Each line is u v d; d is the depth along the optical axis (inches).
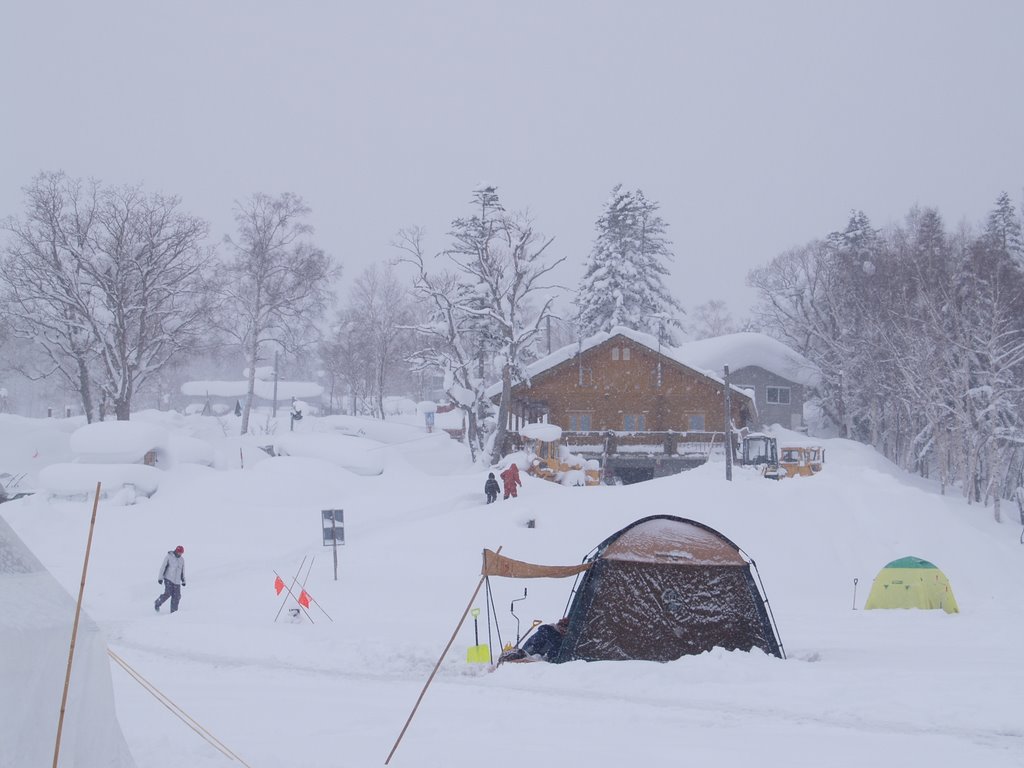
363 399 3727.9
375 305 3796.8
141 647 705.0
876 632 754.8
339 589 1020.5
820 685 498.9
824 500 1375.5
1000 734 390.9
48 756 243.8
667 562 635.5
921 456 2581.2
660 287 3029.0
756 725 414.6
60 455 2176.4
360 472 1820.9
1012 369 2331.4
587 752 359.3
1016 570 1296.8
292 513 1461.6
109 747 270.4
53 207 2162.9
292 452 1878.7
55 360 2288.4
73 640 247.0
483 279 2321.6
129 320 2242.9
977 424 2201.0
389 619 849.5
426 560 1141.1
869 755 353.1
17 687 238.1
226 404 4473.4
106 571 1130.0
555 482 1915.6
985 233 2888.8
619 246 3016.7
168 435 1764.3
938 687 477.7
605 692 505.7
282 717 442.0
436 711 456.8
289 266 2508.6
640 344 2421.3
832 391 2992.1
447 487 1726.1
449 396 2284.7
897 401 2723.9
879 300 2613.2
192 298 2320.4
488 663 614.9
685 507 1327.5
